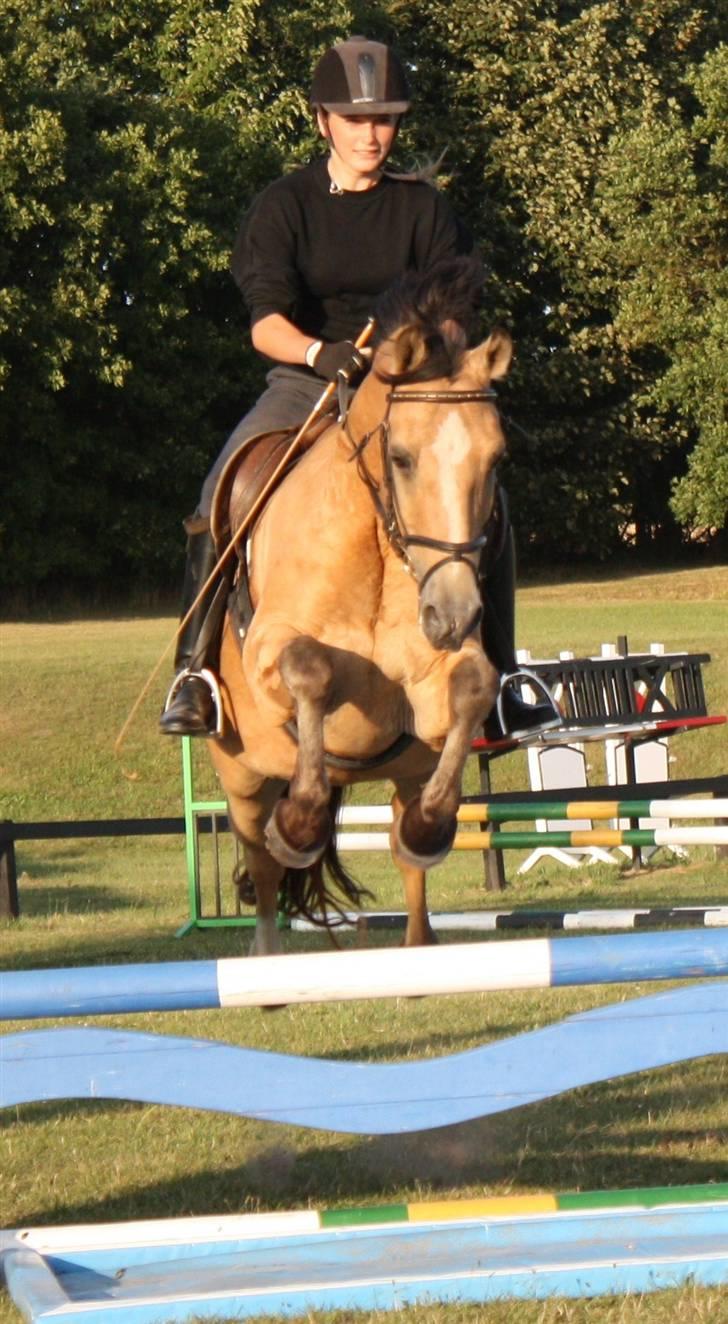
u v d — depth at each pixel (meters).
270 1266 5.43
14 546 43.56
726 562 54.19
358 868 21.33
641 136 45.62
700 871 18.88
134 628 38.56
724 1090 8.09
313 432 6.77
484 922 12.95
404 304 5.84
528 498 50.97
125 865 22.33
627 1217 5.64
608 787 16.95
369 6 50.34
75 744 26.38
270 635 6.14
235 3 46.25
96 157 42.22
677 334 46.03
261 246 7.02
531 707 7.33
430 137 49.69
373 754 6.45
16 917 16.20
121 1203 6.49
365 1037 9.45
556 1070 5.24
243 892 8.48
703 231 45.47
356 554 6.02
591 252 48.75
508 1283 5.21
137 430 45.50
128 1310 4.99
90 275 40.91
